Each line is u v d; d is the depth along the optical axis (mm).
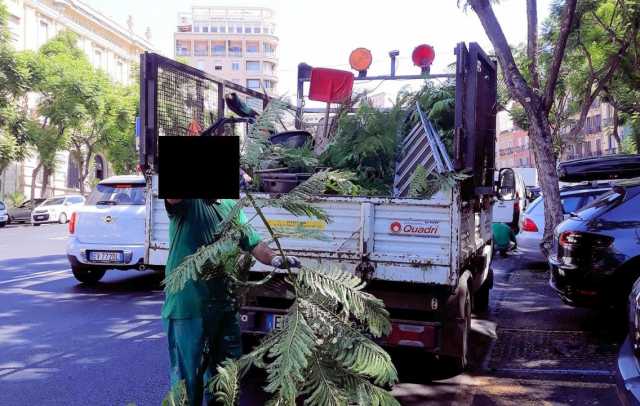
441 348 5203
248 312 5211
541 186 10656
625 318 7160
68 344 6797
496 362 6102
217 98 6914
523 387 5293
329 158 6102
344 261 4953
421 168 3184
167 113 5957
